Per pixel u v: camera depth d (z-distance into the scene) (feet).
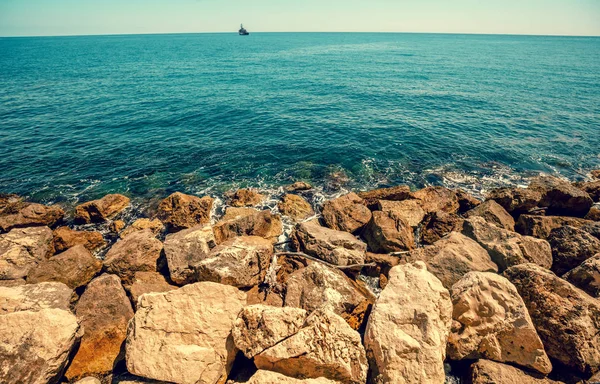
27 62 245.45
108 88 144.66
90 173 68.23
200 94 133.80
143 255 40.19
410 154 77.10
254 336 26.04
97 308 32.09
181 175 67.97
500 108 112.88
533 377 25.86
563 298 28.84
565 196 51.78
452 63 238.07
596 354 26.17
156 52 345.51
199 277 34.78
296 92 137.90
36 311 28.14
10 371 24.03
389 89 142.82
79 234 47.42
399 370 24.30
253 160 74.43
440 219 47.62
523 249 37.93
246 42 558.15
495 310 28.30
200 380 24.73
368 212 49.65
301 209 54.49
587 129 92.94
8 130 89.92
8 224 48.11
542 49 390.63
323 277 33.30
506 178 67.36
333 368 24.44
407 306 27.40
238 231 45.65
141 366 25.26
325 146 81.30
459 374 27.76
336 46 444.55
